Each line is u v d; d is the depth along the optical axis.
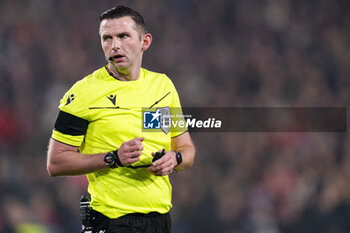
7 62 41.62
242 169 36.00
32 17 44.41
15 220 30.25
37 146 36.62
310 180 34.41
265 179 35.34
